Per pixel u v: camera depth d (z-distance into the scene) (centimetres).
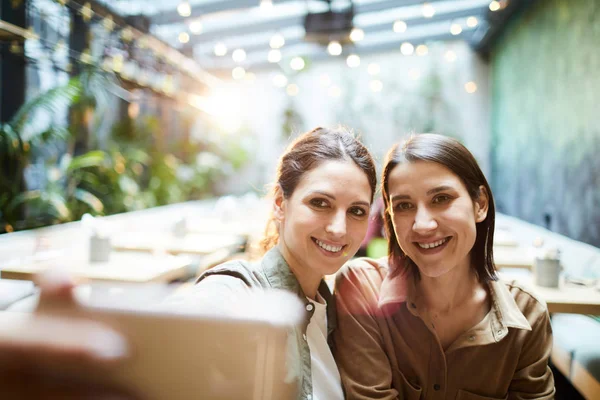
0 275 232
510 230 535
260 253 129
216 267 101
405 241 107
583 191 411
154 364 40
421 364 112
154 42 496
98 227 270
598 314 205
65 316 38
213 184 930
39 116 419
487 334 107
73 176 461
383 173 114
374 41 822
